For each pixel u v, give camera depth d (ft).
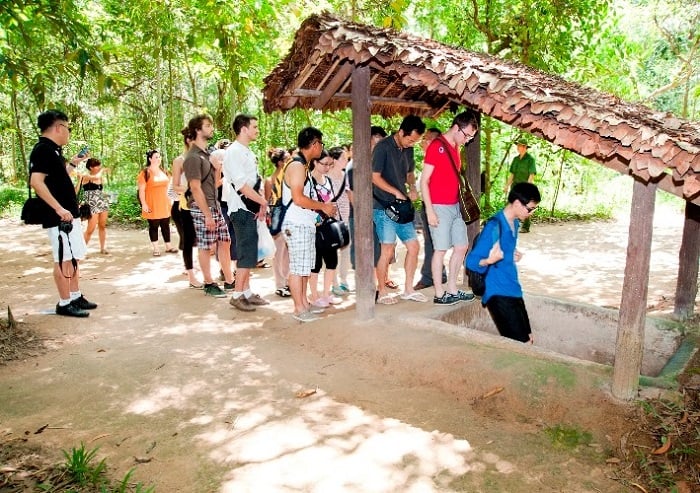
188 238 22.79
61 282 18.63
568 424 11.05
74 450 9.68
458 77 11.47
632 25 51.65
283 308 20.08
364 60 12.82
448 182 17.20
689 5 46.73
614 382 11.28
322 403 12.39
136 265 27.81
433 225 17.24
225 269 22.50
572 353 16.99
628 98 47.29
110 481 9.46
